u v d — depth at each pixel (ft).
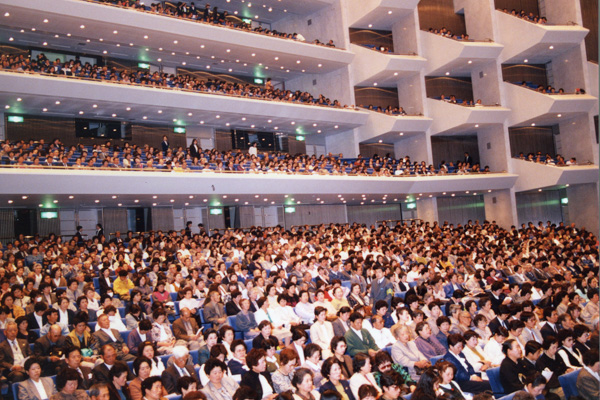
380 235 79.15
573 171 104.42
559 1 113.80
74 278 43.73
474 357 32.76
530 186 109.50
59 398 25.79
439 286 49.75
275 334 38.45
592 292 46.32
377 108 113.70
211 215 95.91
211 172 81.51
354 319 34.99
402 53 117.29
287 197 94.38
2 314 36.94
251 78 118.11
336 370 26.58
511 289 49.90
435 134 114.52
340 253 66.33
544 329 38.88
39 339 32.99
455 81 118.42
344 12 115.34
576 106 105.81
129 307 39.42
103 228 85.25
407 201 118.83
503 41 112.37
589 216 109.40
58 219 81.25
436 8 120.37
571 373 28.81
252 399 21.94
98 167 72.18
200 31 93.66
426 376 24.43
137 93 84.64
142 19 87.35
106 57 98.32
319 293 42.83
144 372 27.37
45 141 88.58
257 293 42.52
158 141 100.22
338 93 116.47
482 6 115.96
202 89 92.84
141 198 79.66
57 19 82.53
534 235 87.45
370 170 100.17
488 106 111.34
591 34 109.19
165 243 64.69
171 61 104.78
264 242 67.87
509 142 112.78
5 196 67.36
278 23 123.65
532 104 107.65
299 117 104.32
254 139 112.47
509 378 30.01
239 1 112.37
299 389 24.29
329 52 110.22
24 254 57.88
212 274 49.34
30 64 77.46
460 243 78.59
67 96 79.00
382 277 47.24
